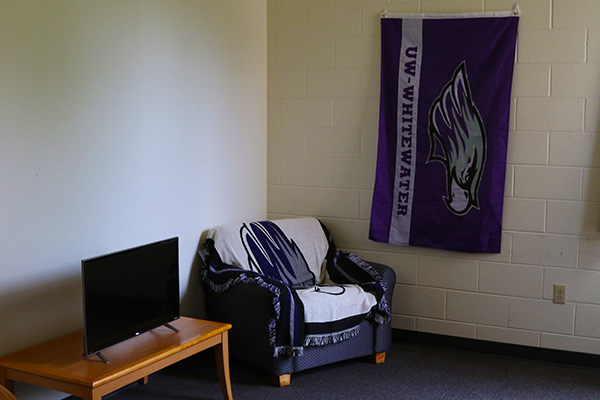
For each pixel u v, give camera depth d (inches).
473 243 152.9
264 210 176.1
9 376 99.0
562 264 147.4
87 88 114.8
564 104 144.1
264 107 173.6
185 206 143.1
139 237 129.6
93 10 115.1
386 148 160.6
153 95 131.3
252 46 166.1
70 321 114.9
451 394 129.3
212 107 150.9
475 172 151.6
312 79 168.1
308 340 128.9
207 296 144.7
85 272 97.5
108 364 98.4
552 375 141.3
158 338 112.2
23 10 101.9
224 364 120.6
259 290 128.9
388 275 146.8
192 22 142.0
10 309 103.3
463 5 150.9
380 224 162.1
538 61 145.3
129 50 124.0
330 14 164.2
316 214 171.3
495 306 154.0
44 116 106.7
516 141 148.9
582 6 140.8
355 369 142.7
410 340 163.0
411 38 155.4
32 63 103.9
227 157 157.9
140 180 129.0
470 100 150.9
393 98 158.2
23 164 103.6
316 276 154.9
